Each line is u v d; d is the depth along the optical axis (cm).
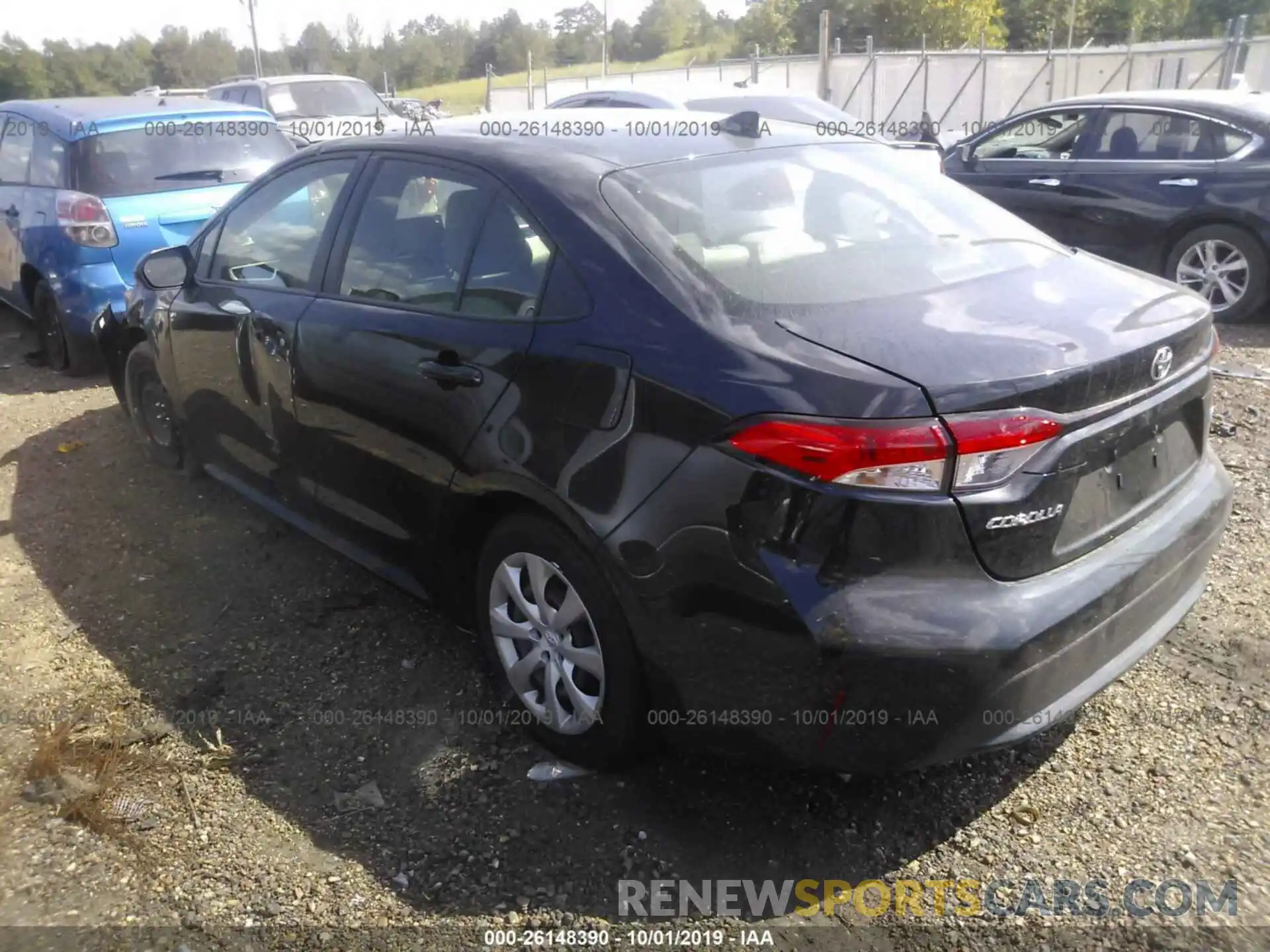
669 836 275
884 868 265
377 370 329
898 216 324
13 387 677
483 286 306
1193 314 279
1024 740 247
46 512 478
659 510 248
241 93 1510
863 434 223
